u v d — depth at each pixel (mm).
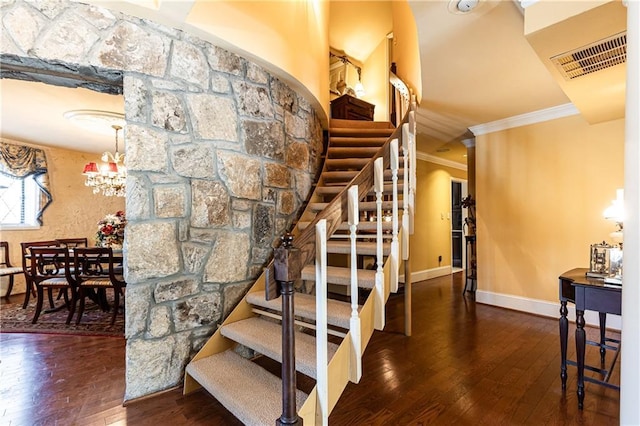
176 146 2152
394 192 2084
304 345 1911
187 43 2211
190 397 2027
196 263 2234
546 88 3125
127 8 1931
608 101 2787
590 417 1810
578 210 3570
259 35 2506
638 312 995
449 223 6746
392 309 4070
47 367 2408
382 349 2783
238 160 2482
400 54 4379
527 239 3965
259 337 2049
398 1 4484
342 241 2979
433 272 6262
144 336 2006
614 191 3340
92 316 3717
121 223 3992
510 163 4121
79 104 3363
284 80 2906
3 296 4676
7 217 4840
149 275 2025
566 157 3662
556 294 3711
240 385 1823
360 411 1859
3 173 4699
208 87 2309
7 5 1774
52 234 5188
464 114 3885
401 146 2373
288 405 1354
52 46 1822
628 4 1072
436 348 2805
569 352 2723
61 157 5312
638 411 984
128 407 1904
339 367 1633
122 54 1969
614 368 2393
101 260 3582
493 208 4281
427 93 3246
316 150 3627
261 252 2654
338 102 5156
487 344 2895
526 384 2176
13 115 3680
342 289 4359
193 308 2217
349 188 1649
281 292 1374
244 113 2529
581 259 3543
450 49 2426
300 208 3170
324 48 3719
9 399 1979
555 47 1970
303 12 3059
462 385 2162
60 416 1812
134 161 1988
